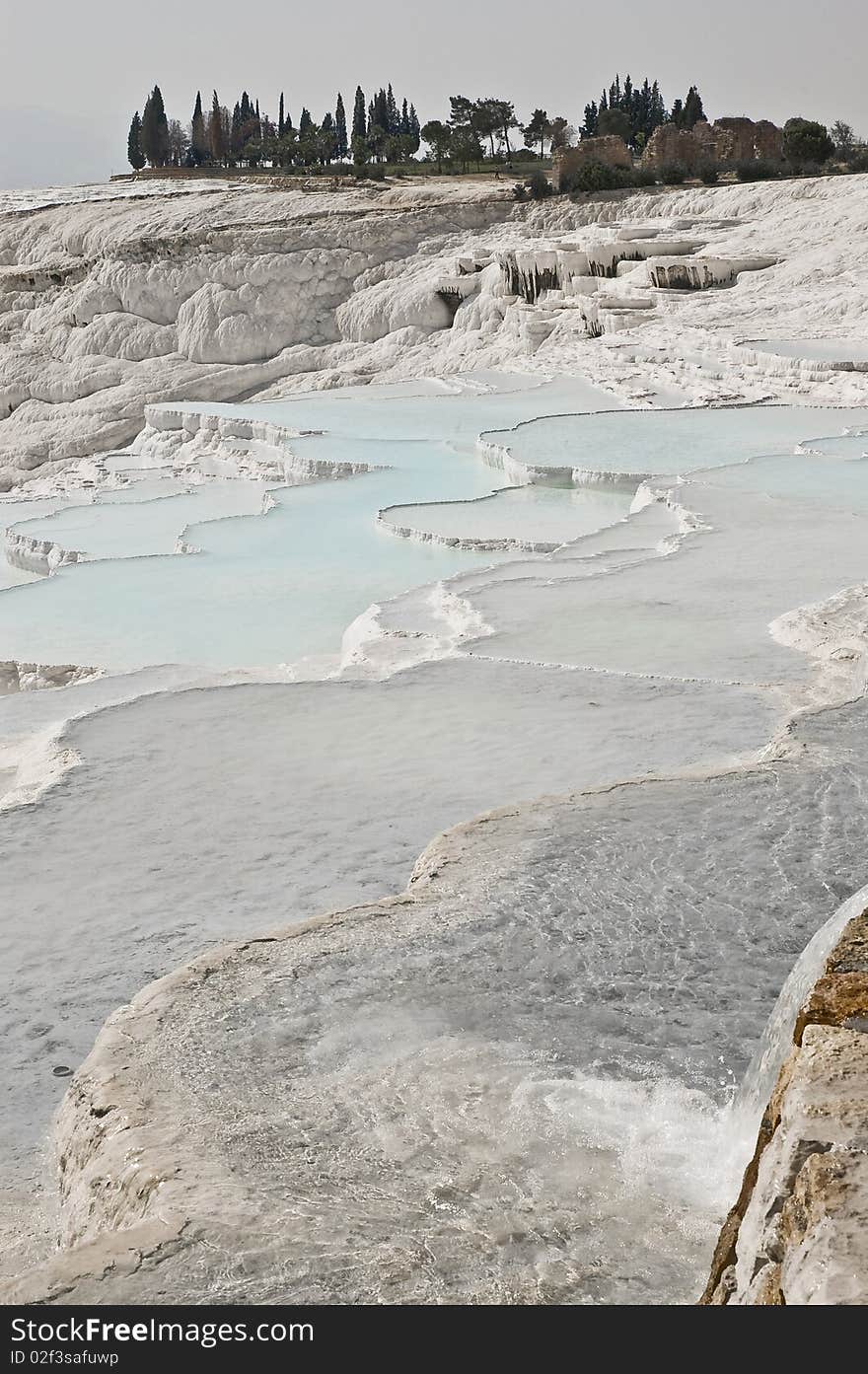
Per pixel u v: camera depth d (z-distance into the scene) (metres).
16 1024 4.54
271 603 13.50
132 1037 3.70
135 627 12.93
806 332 26.19
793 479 15.71
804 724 6.35
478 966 4.09
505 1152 3.08
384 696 8.10
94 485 24.78
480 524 16.05
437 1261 2.65
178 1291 2.55
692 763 6.80
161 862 5.80
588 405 24.45
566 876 4.71
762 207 40.81
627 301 32.59
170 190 68.62
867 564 11.58
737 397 22.72
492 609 10.43
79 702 9.84
